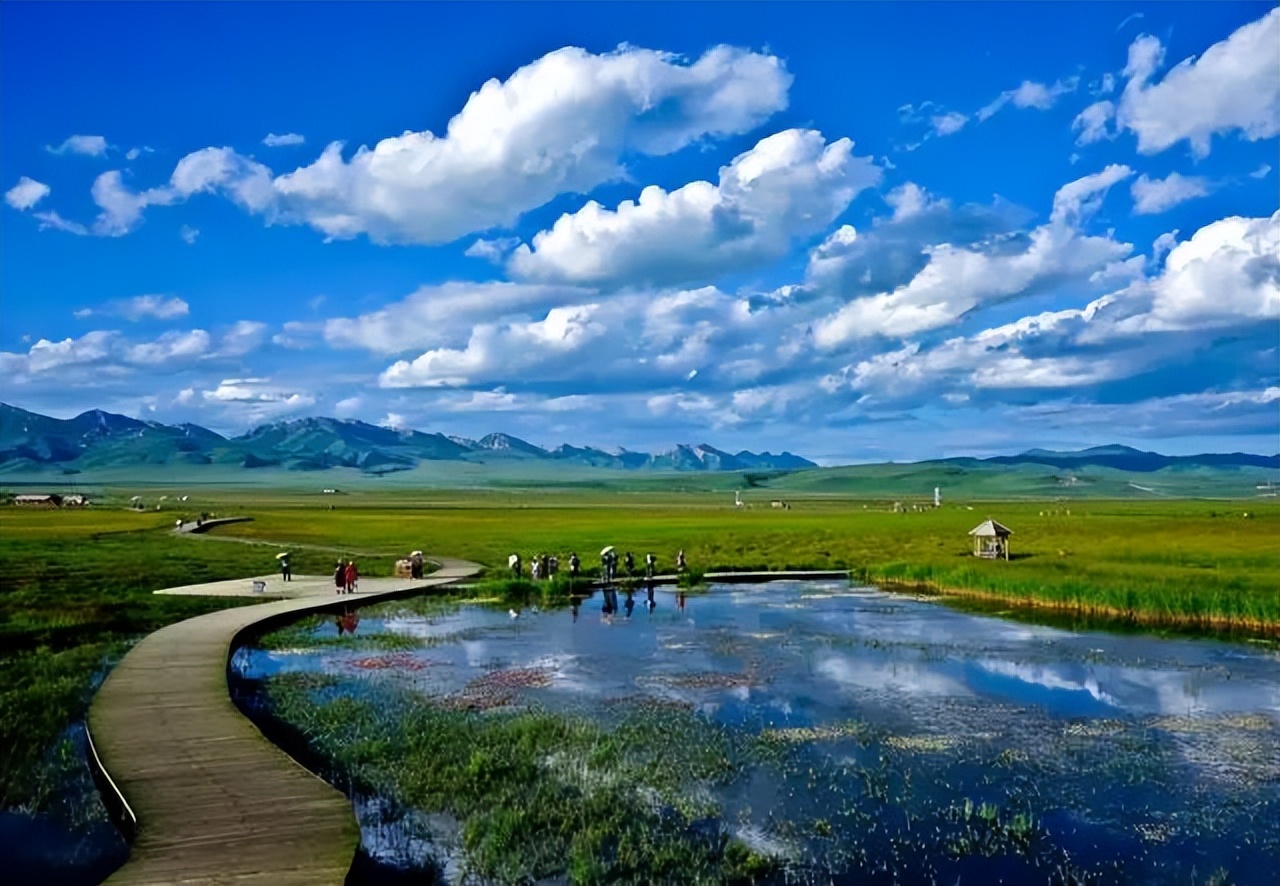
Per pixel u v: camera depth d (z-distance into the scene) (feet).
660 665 106.32
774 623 142.00
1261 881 48.21
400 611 155.33
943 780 63.67
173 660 95.04
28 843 52.65
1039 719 80.38
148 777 56.80
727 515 549.95
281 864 44.19
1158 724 78.79
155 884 41.86
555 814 56.44
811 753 69.92
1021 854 51.39
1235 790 61.87
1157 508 634.43
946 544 289.12
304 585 179.22
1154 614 144.66
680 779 63.41
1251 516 410.11
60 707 81.97
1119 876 48.73
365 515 536.01
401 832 54.39
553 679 98.32
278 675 99.60
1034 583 165.89
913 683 95.96
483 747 70.23
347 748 70.03
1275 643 121.90
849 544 294.66
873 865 49.88
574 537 327.67
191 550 267.18
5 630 119.75
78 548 262.88
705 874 48.29
